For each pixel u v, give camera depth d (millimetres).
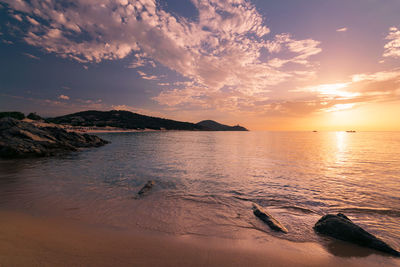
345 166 19062
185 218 6867
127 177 13086
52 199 8406
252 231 5984
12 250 4168
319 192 10508
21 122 27594
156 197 9188
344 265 4383
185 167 17438
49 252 4207
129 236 5352
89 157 22953
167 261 4145
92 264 3844
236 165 19047
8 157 19875
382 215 7582
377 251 5016
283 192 10438
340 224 5902
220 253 4637
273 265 4234
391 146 47969
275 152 32062
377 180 13336
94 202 8242
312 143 58594
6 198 8320
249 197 9516
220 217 7031
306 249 5031
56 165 17078
